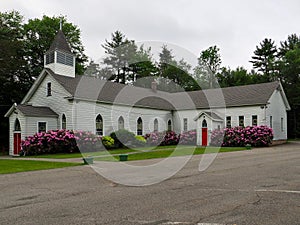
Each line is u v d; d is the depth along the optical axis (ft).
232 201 19.48
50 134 68.03
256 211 16.97
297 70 144.87
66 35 126.31
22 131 72.08
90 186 26.05
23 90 111.55
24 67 110.93
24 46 115.14
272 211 16.96
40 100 81.82
